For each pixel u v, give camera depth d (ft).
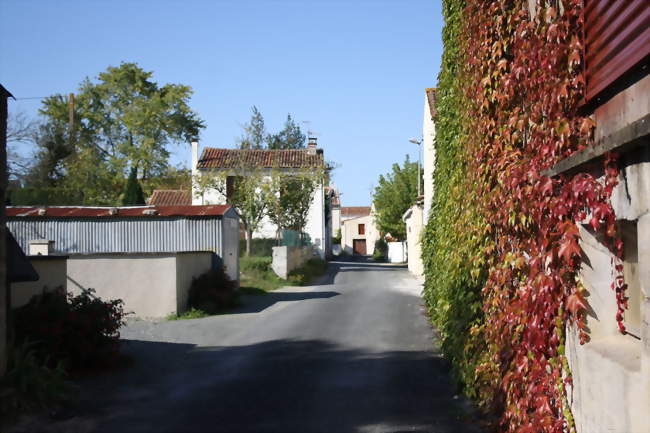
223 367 29.71
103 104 151.33
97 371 29.12
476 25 21.97
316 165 124.88
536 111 15.56
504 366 18.04
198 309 53.88
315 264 115.55
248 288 74.69
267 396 23.61
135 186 117.08
